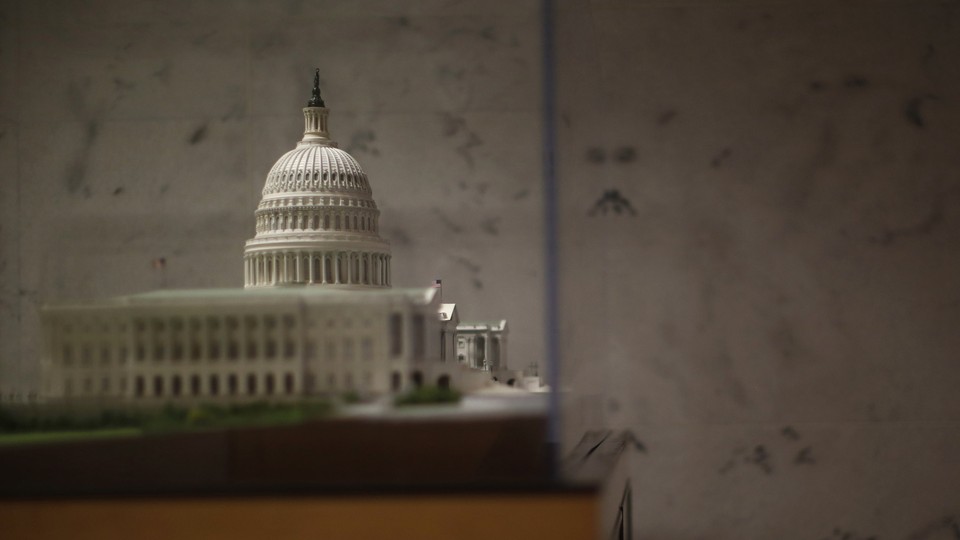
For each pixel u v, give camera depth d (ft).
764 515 19.11
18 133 11.58
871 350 19.20
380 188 11.97
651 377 19.30
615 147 19.39
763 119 19.39
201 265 11.43
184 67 12.05
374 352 8.85
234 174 11.96
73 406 9.10
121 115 11.91
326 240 11.48
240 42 12.19
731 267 19.38
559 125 9.50
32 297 10.43
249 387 8.88
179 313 9.07
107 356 9.11
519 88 10.79
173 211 11.48
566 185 9.89
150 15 12.05
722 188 19.42
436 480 8.64
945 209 19.19
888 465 19.04
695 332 19.35
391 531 8.43
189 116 11.96
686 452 19.21
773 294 19.33
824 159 19.35
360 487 8.54
